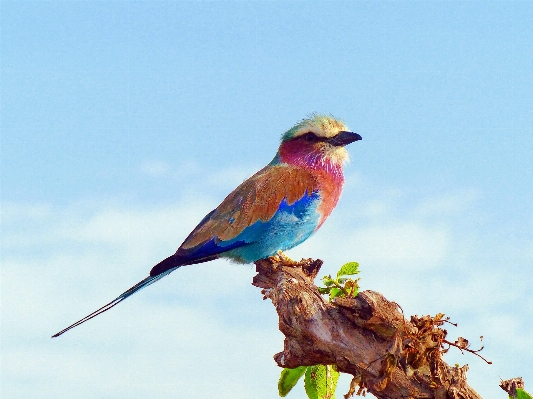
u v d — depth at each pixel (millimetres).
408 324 8164
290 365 9055
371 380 8289
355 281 9570
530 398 7613
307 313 8641
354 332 8406
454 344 8148
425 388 8109
